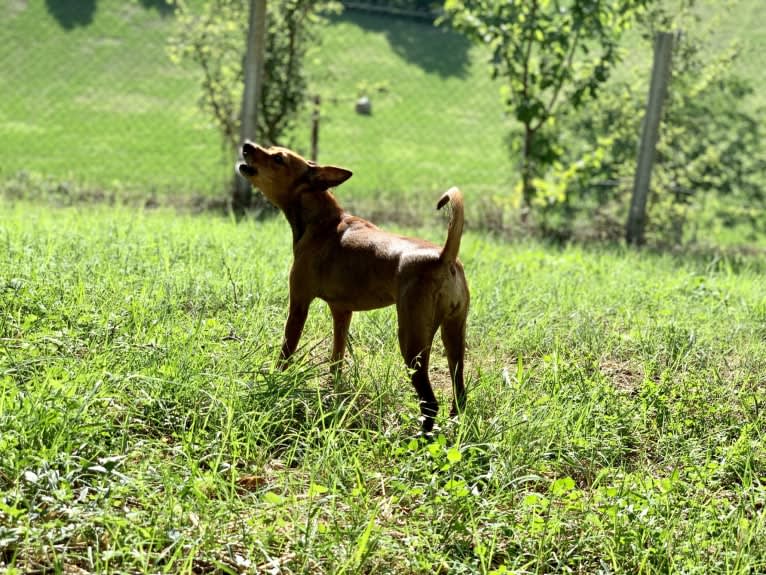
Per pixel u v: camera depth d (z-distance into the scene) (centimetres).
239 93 1215
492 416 435
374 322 547
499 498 350
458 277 431
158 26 2980
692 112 1301
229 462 367
